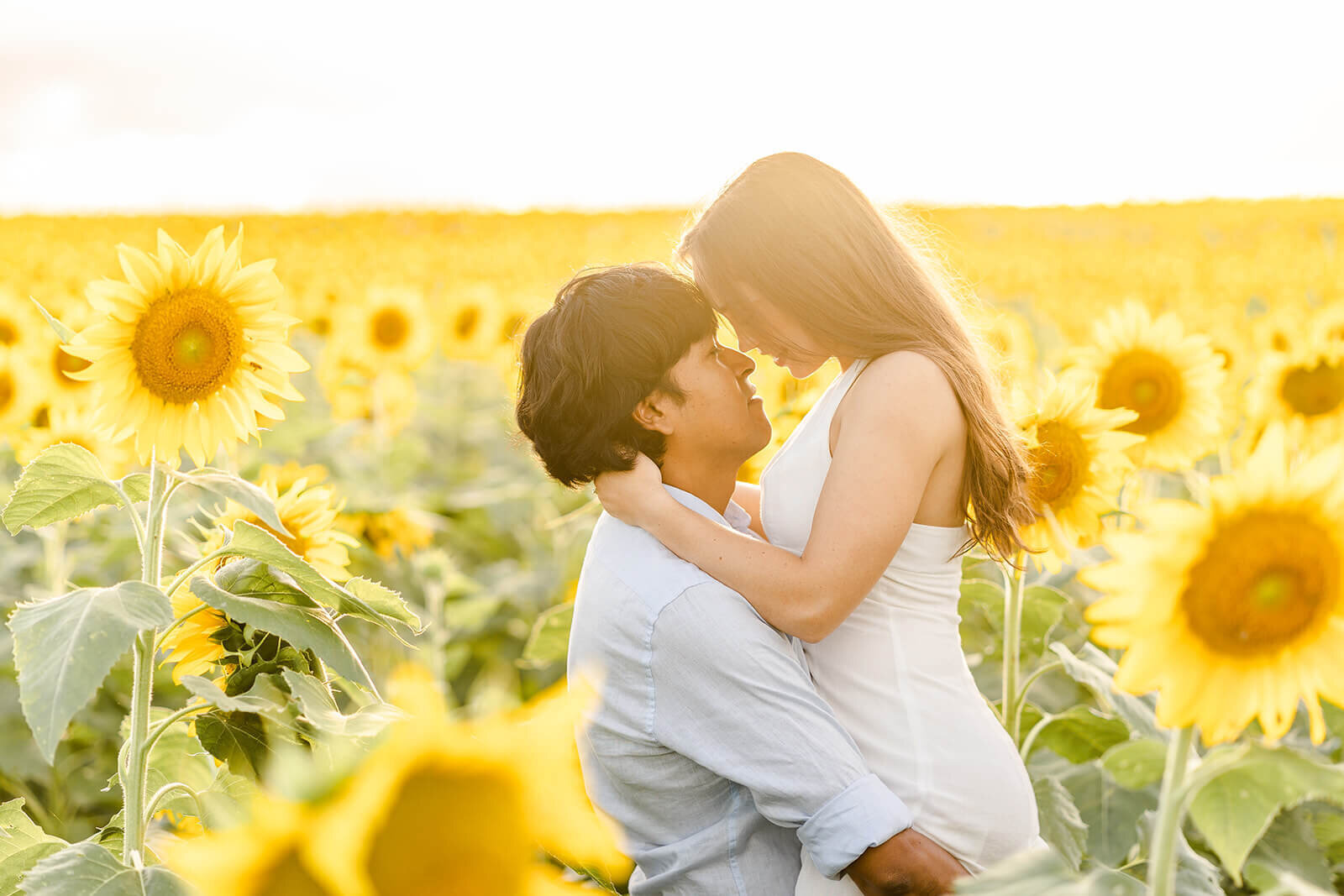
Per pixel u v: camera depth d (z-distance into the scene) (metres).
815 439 1.99
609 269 1.94
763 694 1.68
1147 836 2.34
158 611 1.41
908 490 1.79
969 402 1.87
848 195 1.95
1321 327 4.52
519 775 0.58
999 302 18.98
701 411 1.88
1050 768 2.56
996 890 1.03
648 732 1.74
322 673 1.82
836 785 1.64
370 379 7.52
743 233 1.89
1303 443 4.24
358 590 1.85
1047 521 2.39
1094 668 2.33
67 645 1.33
